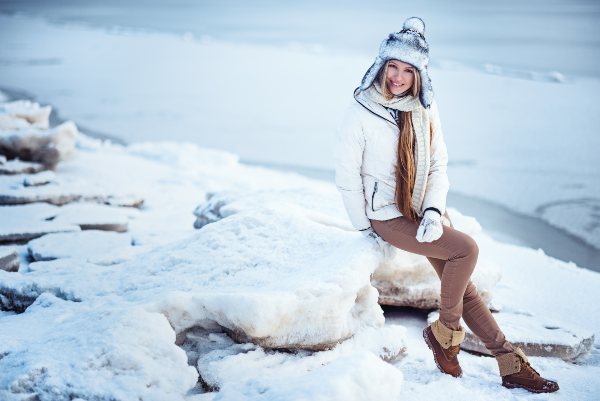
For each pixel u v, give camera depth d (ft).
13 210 19.81
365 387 8.70
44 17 141.69
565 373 11.30
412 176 10.75
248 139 41.57
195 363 10.44
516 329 12.51
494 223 25.59
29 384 9.04
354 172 10.98
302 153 37.83
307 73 68.28
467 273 10.42
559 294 15.55
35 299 12.78
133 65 76.02
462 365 11.46
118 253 15.06
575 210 27.30
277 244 12.66
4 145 23.86
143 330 9.89
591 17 128.88
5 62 77.25
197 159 31.40
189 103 54.24
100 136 41.39
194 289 11.57
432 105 11.09
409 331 12.76
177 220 21.12
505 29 106.52
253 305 10.05
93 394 8.87
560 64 70.18
